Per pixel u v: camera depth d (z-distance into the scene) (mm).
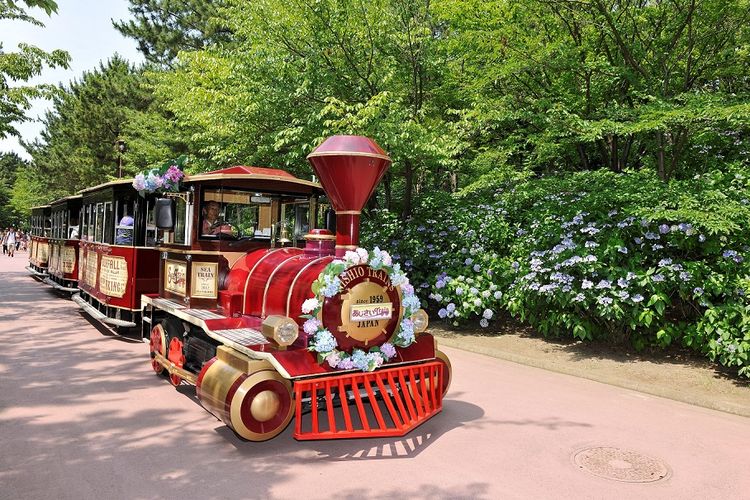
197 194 5918
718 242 7164
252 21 11383
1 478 3812
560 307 8367
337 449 4527
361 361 4621
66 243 13523
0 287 16109
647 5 10469
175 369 5898
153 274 8844
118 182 9078
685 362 7453
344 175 4816
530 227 9547
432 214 11688
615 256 7676
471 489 3812
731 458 4520
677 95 8602
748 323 6527
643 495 3793
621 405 5941
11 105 13453
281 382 4410
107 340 8734
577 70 9797
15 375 6504
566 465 4285
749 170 8117
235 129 11766
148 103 26891
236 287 5699
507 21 10234
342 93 11148
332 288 4465
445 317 10094
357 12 10648
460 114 11422
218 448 4480
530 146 12242
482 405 5824
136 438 4645
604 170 8883
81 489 3666
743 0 8680
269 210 6391
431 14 12188
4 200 59250
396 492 3740
